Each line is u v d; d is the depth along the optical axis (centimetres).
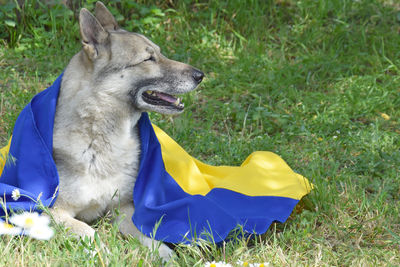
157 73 529
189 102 857
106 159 515
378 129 795
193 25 1127
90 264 414
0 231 442
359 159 698
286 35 1125
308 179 604
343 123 812
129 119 532
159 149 554
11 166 515
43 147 498
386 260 463
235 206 548
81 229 480
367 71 1014
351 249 486
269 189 573
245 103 880
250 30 1142
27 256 431
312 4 1199
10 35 1034
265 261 455
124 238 515
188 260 450
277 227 544
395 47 1088
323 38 1117
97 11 571
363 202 562
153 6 1107
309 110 860
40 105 522
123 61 515
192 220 500
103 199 521
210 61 1012
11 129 710
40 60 962
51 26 1051
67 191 503
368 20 1202
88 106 508
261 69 984
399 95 908
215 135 771
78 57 524
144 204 506
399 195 613
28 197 475
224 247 459
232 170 614
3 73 895
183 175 577
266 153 636
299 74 966
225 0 1191
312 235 517
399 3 1286
